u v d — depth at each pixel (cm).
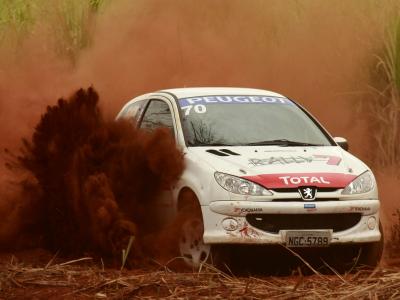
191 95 2298
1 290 1730
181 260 2022
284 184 1948
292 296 1619
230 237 1930
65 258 2142
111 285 1722
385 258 2242
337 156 2106
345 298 1586
